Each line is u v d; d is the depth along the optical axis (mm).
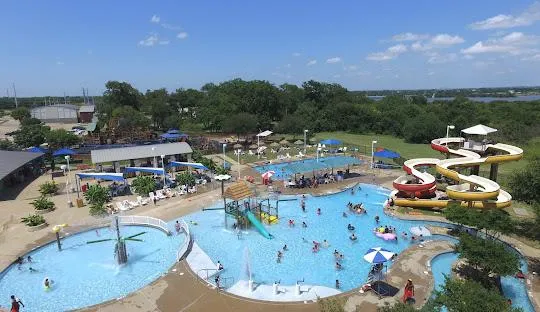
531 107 130375
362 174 58438
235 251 33188
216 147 79562
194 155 66062
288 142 88812
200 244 34469
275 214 41938
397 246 33781
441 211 40812
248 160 68438
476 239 25984
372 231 37438
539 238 32844
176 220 39438
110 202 44188
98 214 39844
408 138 98812
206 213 41750
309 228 38469
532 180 33062
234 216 37906
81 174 46688
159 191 46844
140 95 153250
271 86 120000
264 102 113250
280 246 34219
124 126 95688
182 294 24672
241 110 109688
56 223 38156
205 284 25969
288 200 47281
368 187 52469
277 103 118000
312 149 79188
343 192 50062
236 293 25000
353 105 122438
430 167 55719
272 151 77188
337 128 122188
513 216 38438
